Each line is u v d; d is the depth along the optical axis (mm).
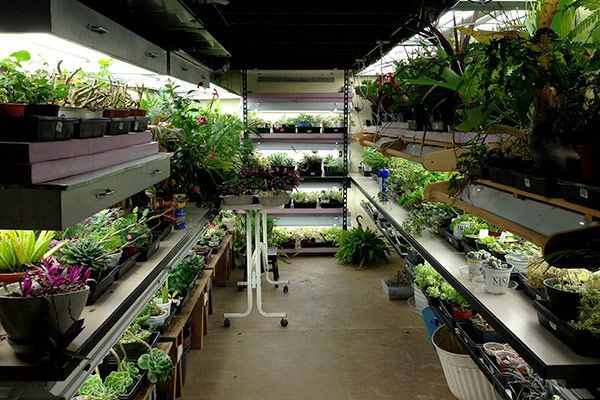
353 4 3438
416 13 3006
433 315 4172
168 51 2729
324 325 4992
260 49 5938
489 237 3129
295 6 3486
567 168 1596
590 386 1733
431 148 3096
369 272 6848
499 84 1632
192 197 4312
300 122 7922
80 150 1583
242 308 5492
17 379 1347
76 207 1381
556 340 1907
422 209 3947
